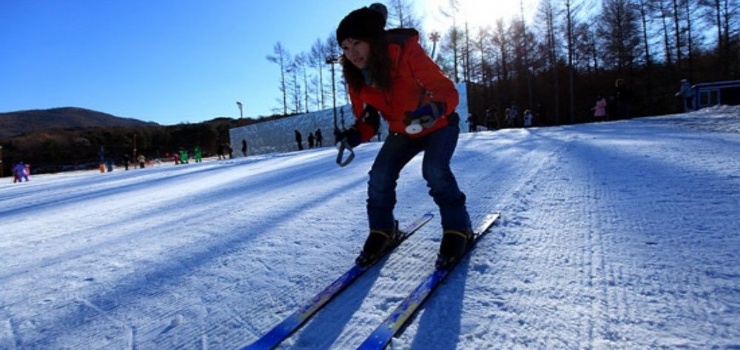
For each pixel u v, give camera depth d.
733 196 2.79
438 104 1.87
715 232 2.17
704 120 10.86
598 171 4.25
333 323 1.68
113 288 2.28
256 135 34.72
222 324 1.77
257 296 2.00
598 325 1.47
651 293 1.64
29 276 2.61
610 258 2.00
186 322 1.82
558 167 4.78
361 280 2.05
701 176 3.50
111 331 1.80
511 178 4.35
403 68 1.98
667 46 34.53
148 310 1.97
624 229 2.38
